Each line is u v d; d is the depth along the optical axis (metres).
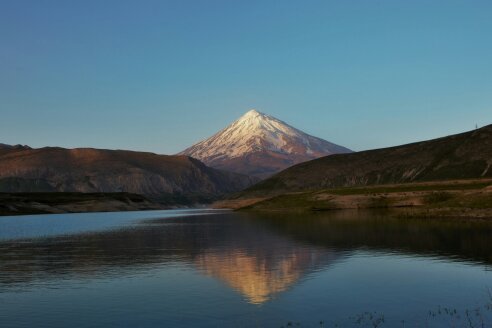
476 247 40.66
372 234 54.19
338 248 42.88
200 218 113.31
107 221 111.00
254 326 19.91
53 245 52.88
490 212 71.50
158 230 73.62
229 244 48.94
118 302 24.25
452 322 19.89
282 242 49.41
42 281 30.25
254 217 105.88
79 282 29.72
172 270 33.41
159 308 22.91
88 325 20.50
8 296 26.02
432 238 47.81
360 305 22.81
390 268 32.03
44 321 21.19
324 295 24.86
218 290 26.50
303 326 19.80
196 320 20.84
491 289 25.47
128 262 37.81
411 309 21.95
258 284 27.91
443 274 29.56
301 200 136.62
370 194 124.94
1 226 92.44
